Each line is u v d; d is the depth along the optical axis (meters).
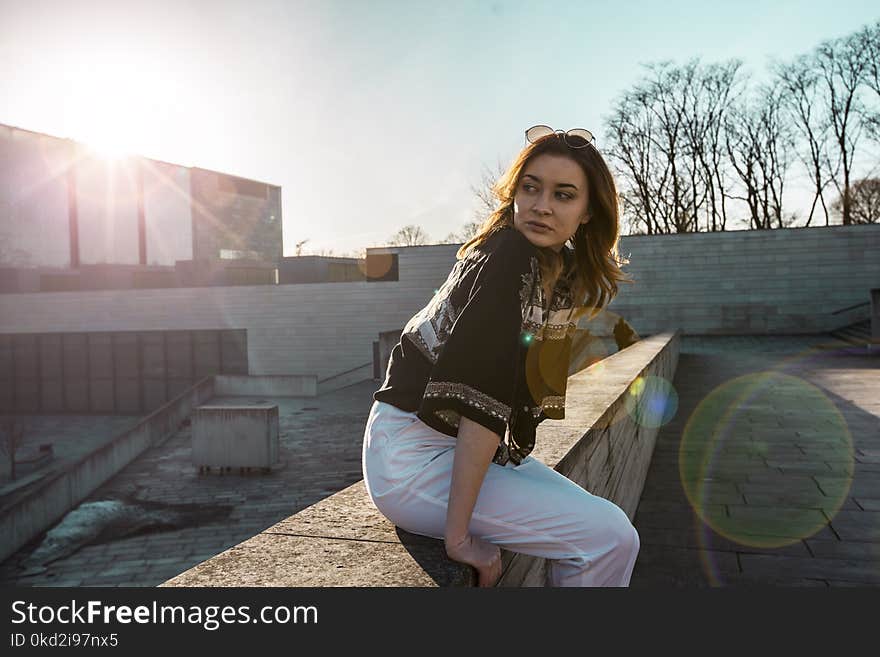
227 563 1.41
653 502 5.60
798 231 26.27
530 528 1.40
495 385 1.22
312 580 1.31
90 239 53.56
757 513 5.21
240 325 32.31
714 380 13.18
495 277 1.27
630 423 4.83
